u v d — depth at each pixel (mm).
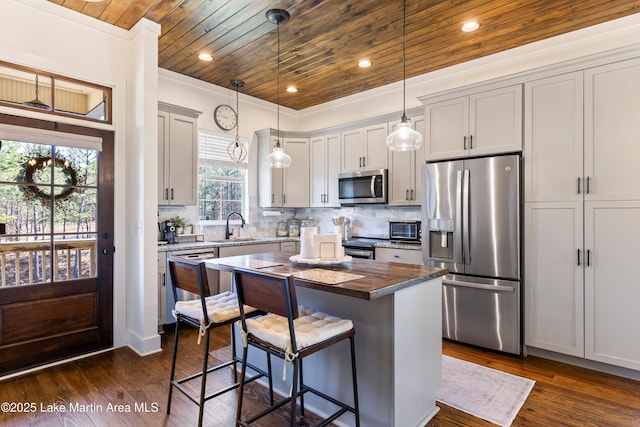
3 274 2516
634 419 2014
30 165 2631
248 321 1760
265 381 2465
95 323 2934
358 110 4863
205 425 1954
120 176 3053
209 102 4438
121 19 2895
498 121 3037
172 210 4086
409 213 4312
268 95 4891
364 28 3070
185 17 2873
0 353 2490
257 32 3125
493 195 2988
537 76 2850
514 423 1985
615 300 2529
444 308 3268
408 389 1868
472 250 3102
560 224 2750
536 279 2854
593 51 3100
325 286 1663
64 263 2785
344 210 4996
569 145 2713
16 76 2547
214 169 4602
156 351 2971
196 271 1910
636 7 2779
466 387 2393
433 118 3432
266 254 2840
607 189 2553
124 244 3084
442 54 3619
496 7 2758
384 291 1585
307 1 2654
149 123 2957
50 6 2648
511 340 2914
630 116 2469
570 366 2719
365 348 1882
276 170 4871
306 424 1990
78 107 2838
